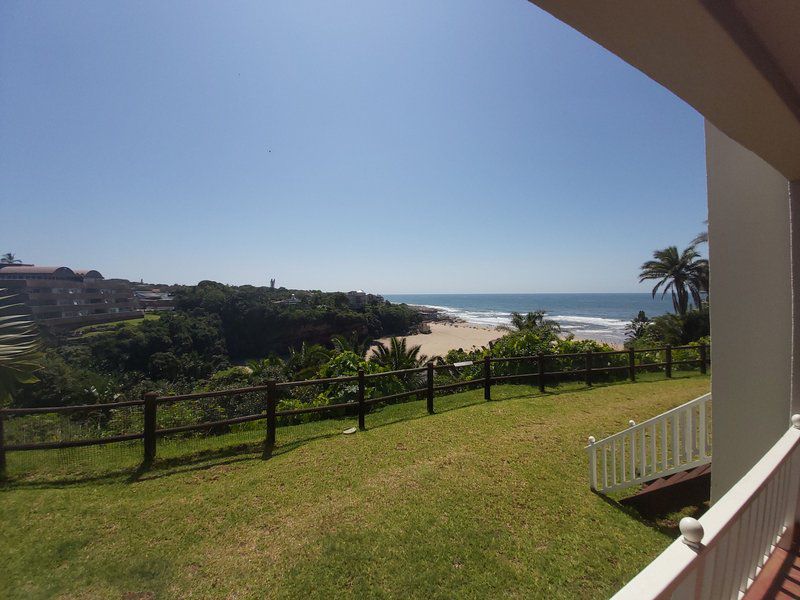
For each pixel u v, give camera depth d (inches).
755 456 112.3
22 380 151.4
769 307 109.7
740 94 57.2
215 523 119.2
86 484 142.4
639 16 42.8
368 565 101.9
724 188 121.4
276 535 113.7
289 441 189.8
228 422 177.8
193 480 147.2
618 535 118.3
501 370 337.1
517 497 137.5
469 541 112.3
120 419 211.9
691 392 289.7
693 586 47.2
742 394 116.0
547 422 219.0
